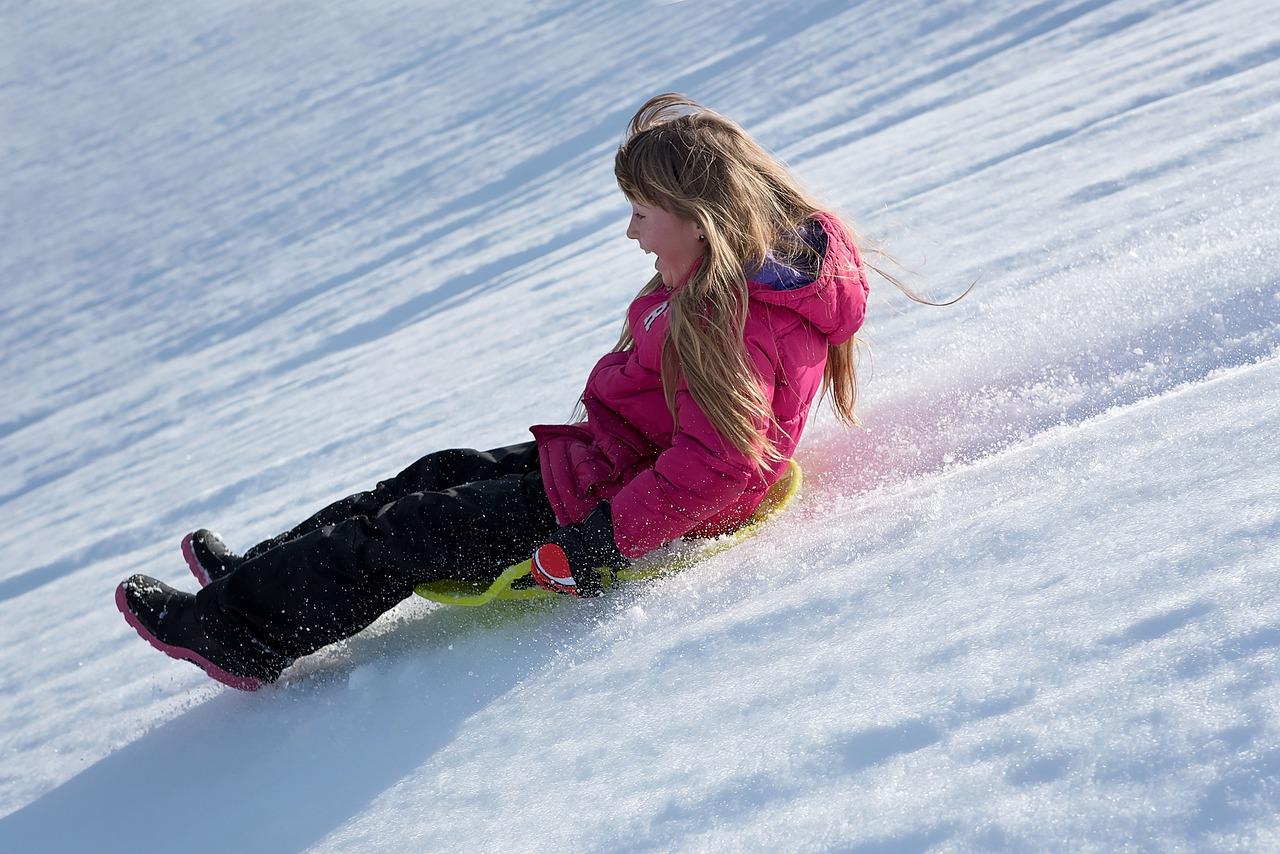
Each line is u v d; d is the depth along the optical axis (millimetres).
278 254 12109
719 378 1751
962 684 1152
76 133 27688
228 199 16531
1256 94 3812
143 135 25188
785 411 1861
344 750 1761
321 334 8070
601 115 11625
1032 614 1224
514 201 10039
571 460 1947
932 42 8797
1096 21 7215
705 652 1523
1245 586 1105
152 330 10938
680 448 1803
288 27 32281
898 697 1185
